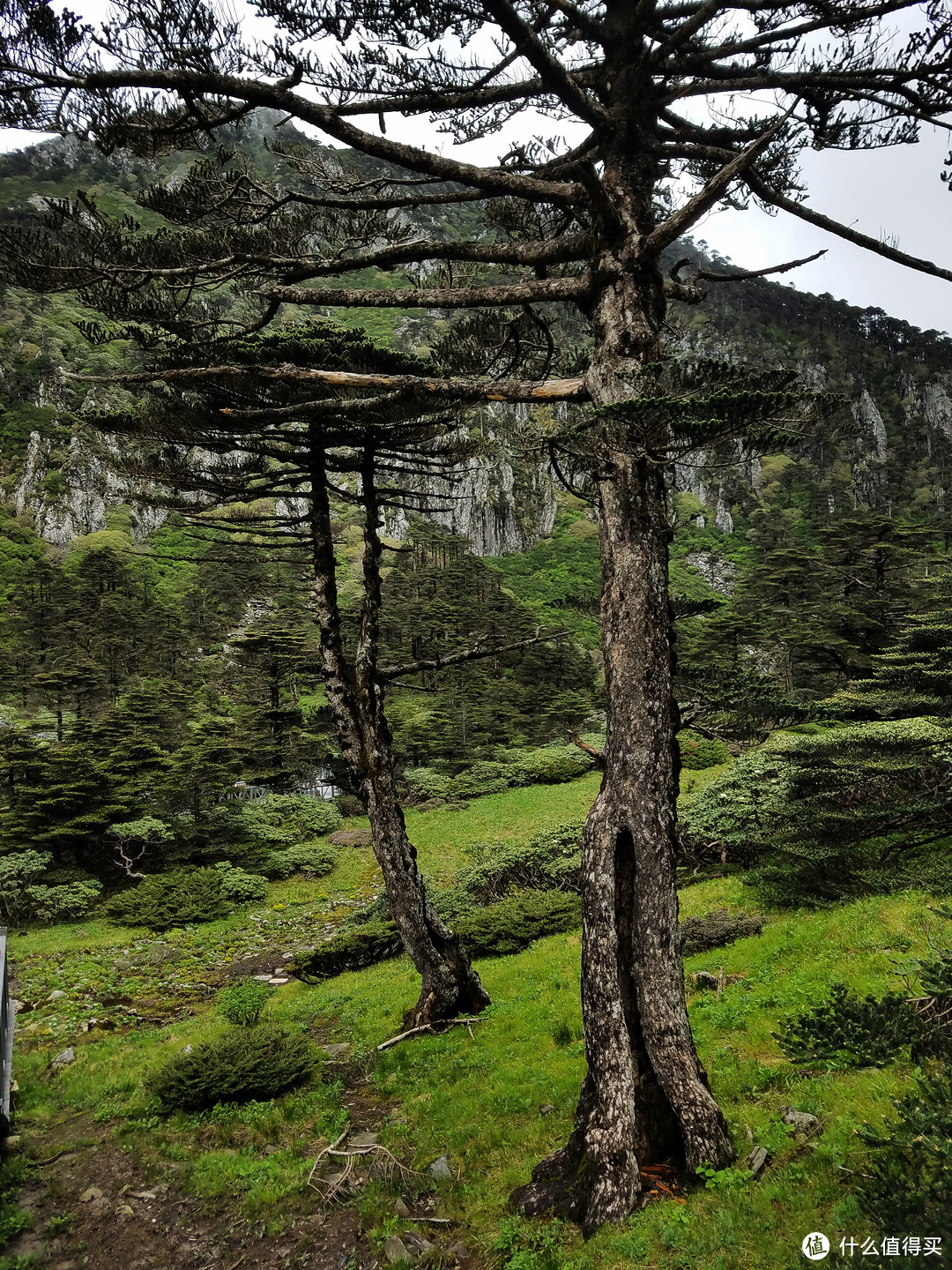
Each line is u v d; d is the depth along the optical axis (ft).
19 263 24.49
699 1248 14.96
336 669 36.19
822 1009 13.73
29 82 16.24
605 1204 16.97
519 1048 29.66
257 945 61.36
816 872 42.22
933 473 502.38
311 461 36.35
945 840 42.01
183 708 137.18
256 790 111.55
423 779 119.85
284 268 23.66
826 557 119.03
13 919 71.05
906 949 28.58
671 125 23.20
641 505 20.24
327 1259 18.65
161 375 25.43
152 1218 20.99
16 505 304.30
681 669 23.59
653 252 19.57
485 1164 21.57
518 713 150.10
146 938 65.51
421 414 31.96
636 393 19.20
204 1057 29.04
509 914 52.24
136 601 232.73
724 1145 17.69
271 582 249.14
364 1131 25.12
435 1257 17.84
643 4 18.88
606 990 18.45
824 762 42.22
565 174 23.09
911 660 44.80
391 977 45.85
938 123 19.67
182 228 27.94
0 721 130.82
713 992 30.66
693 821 58.75
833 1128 17.65
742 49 20.44
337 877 84.23
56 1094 30.50
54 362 381.81
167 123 18.53
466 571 251.19
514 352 28.50
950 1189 10.37
